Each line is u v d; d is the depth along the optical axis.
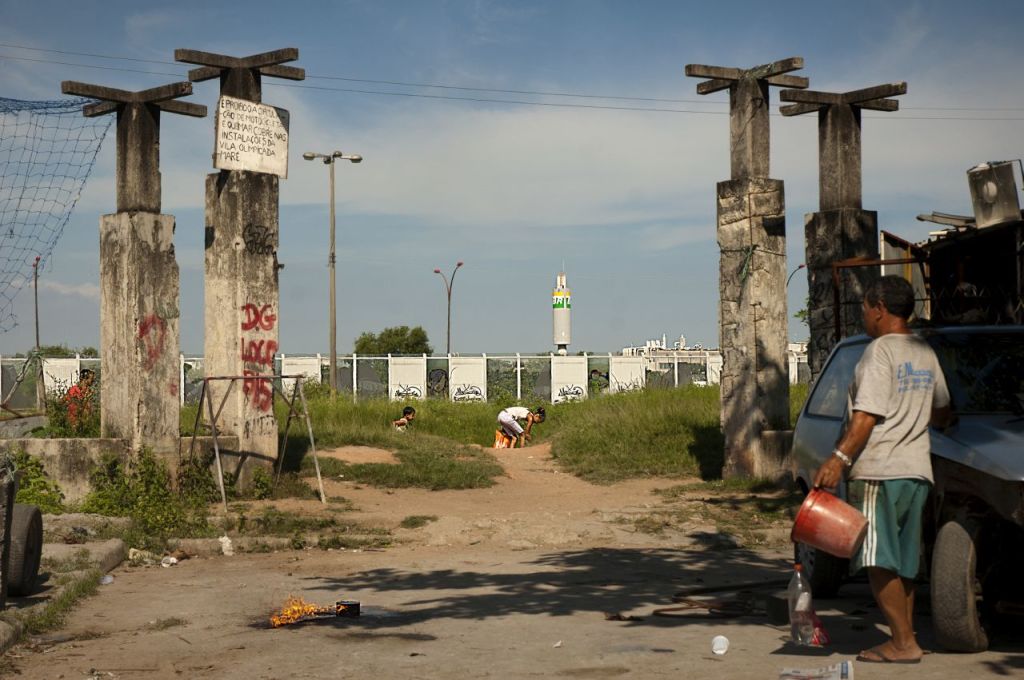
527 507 14.17
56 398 15.88
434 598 8.23
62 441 13.38
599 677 5.54
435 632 6.88
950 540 5.73
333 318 41.84
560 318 78.31
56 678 5.85
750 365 15.75
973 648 5.75
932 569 5.77
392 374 53.69
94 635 7.02
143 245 13.62
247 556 11.16
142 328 13.55
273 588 8.89
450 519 12.77
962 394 6.79
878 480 5.47
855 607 7.51
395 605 7.95
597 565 10.07
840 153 16.17
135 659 6.29
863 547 5.48
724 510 13.51
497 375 54.75
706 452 18.05
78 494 13.36
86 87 13.24
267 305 14.67
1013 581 6.02
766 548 11.37
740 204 15.85
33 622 7.16
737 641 6.37
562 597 8.21
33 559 8.20
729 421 15.97
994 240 12.88
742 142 15.90
